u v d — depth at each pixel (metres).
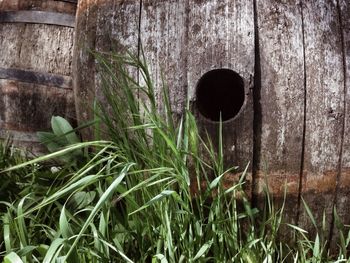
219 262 0.71
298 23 0.76
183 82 0.76
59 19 1.04
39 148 1.04
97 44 0.80
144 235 0.73
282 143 0.76
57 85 1.03
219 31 0.76
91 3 0.82
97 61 0.80
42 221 0.78
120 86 0.77
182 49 0.76
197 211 0.77
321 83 0.76
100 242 0.68
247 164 0.76
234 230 0.73
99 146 0.78
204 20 0.76
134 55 0.78
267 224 0.78
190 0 0.77
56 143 0.87
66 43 1.04
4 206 0.84
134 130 0.77
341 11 0.78
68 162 0.85
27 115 1.04
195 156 0.73
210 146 0.75
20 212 0.69
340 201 0.79
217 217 0.72
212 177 0.77
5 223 0.71
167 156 0.73
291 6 0.76
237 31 0.75
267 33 0.75
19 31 1.04
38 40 1.04
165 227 0.70
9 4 1.05
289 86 0.75
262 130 0.76
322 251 0.76
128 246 0.74
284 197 0.77
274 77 0.75
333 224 0.80
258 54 0.75
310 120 0.76
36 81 1.03
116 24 0.79
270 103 0.75
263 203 0.78
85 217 0.78
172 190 0.70
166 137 0.71
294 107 0.75
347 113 0.76
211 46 0.76
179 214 0.71
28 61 1.03
